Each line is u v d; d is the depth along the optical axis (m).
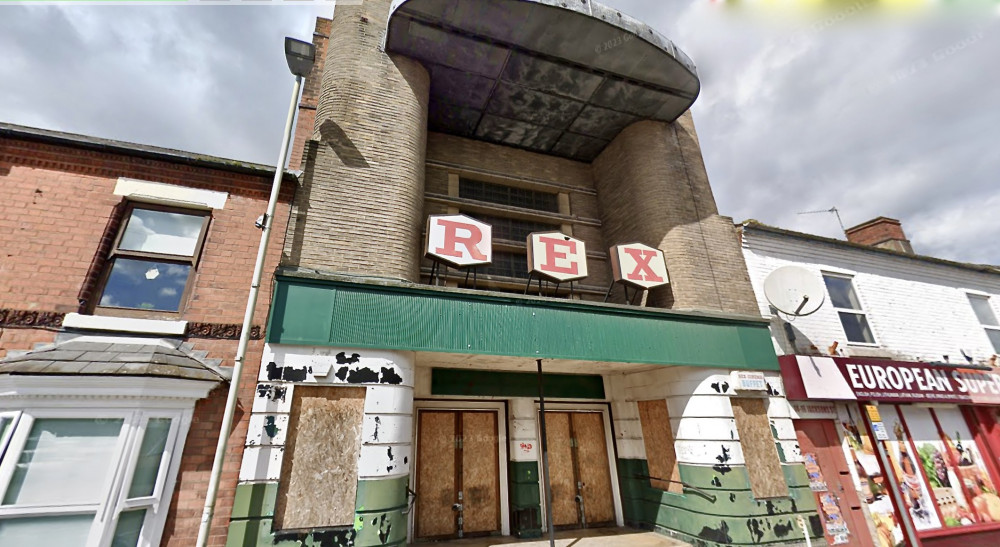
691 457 7.64
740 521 6.90
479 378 8.50
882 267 11.38
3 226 5.04
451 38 8.20
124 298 5.31
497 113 10.20
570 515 8.56
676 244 9.13
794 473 7.63
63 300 4.96
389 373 5.84
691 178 10.23
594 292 10.05
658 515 8.24
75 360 4.38
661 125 10.62
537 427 8.77
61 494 4.04
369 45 8.36
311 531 4.87
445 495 7.86
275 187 5.99
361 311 6.00
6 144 5.42
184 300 5.52
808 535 7.21
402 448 5.64
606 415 9.65
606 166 11.39
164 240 5.73
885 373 8.92
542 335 7.03
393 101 8.00
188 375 4.71
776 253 10.31
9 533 3.83
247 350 5.40
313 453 5.23
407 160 7.59
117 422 4.43
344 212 6.69
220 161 6.13
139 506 4.34
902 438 9.23
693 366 7.95
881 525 8.06
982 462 9.62
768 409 8.05
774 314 9.48
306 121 9.12
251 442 4.97
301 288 5.82
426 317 6.35
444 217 7.62
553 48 8.51
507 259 10.04
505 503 8.12
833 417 8.62
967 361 10.83
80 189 5.52
